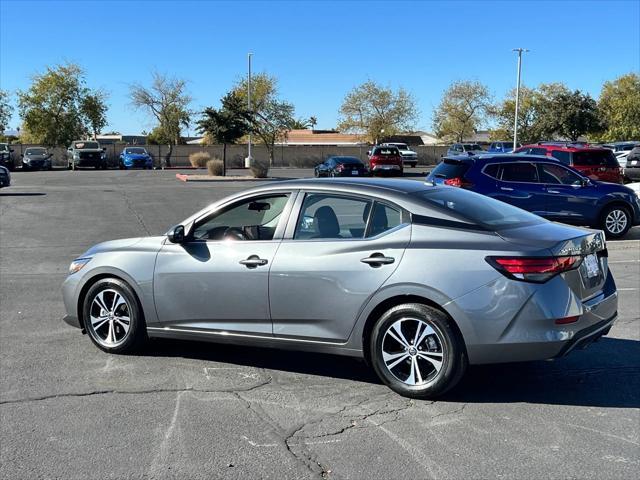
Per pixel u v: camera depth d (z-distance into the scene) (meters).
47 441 4.07
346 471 3.68
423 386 4.66
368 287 4.71
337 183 5.16
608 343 6.19
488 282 4.44
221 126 35.91
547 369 5.46
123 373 5.36
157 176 36.91
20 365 5.55
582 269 4.66
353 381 5.17
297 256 4.98
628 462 3.78
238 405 4.68
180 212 18.50
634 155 28.14
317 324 4.95
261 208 5.48
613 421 4.39
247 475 3.64
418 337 4.65
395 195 4.91
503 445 4.01
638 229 15.46
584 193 13.39
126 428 4.27
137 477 3.62
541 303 4.39
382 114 67.44
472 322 4.45
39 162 45.50
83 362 5.63
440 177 13.74
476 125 69.62
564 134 51.25
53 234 14.46
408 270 4.60
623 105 61.50
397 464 3.76
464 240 4.59
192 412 4.55
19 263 11.09
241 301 5.18
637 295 8.24
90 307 5.88
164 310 5.52
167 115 55.78
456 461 3.80
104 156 47.75
